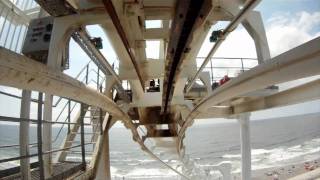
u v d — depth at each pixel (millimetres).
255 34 6426
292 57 2592
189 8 3320
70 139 10555
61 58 5891
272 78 3070
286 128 152750
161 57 10750
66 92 3404
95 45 6539
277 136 116188
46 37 6508
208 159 70188
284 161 59125
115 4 4199
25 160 5992
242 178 12133
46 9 5582
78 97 3881
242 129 12359
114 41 5910
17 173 6562
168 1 5266
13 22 8859
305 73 2656
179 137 12617
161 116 12805
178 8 3518
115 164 66750
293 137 107812
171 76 6094
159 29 6637
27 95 6059
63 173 6312
